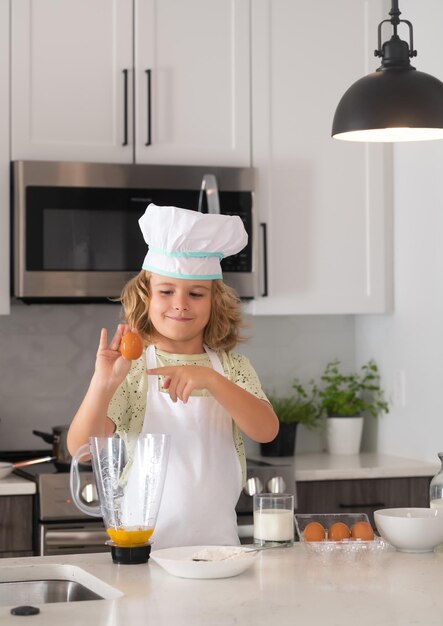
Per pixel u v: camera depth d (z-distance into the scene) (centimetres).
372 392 409
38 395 381
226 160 363
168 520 228
